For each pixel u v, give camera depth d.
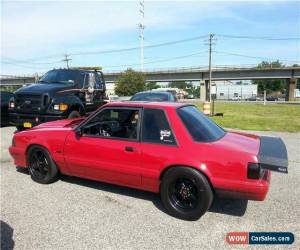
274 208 4.54
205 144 4.11
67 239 3.61
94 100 11.95
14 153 5.69
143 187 4.54
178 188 4.20
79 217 4.16
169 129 4.29
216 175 3.92
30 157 5.51
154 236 3.71
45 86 9.78
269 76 65.06
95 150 4.77
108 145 4.66
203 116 4.99
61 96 9.62
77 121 5.90
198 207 4.03
